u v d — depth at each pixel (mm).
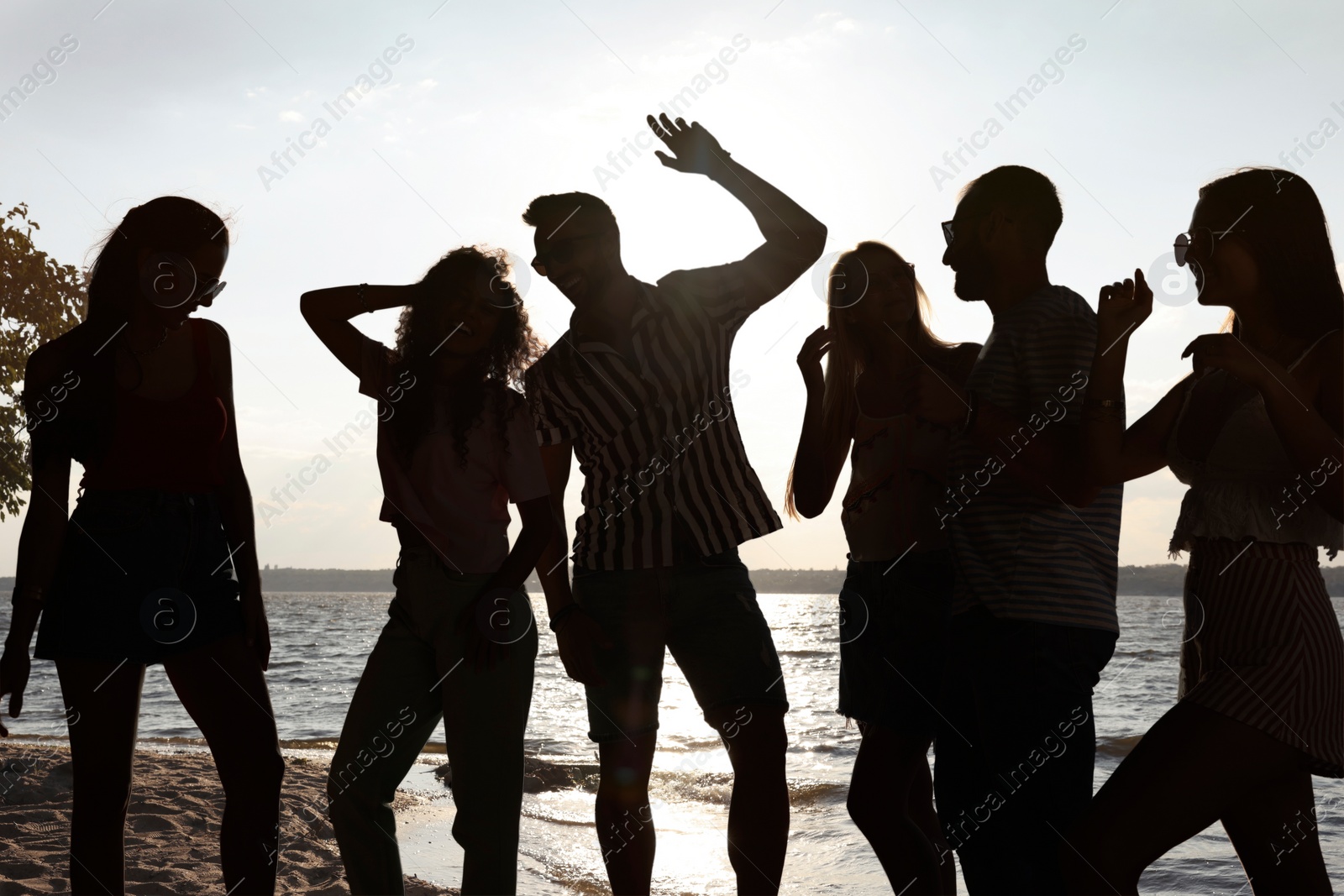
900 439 3088
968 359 3084
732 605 2783
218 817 5305
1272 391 1988
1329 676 2100
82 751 2477
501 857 2600
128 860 4355
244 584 2750
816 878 5273
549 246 2793
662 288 2879
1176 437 2318
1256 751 2061
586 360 2852
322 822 5219
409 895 4070
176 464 2600
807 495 3332
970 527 2545
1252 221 2213
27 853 4297
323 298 2770
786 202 2930
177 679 2621
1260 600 2135
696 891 4754
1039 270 2650
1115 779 2168
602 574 2861
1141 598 92250
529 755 9453
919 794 3256
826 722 14383
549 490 2715
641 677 2842
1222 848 5797
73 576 2498
